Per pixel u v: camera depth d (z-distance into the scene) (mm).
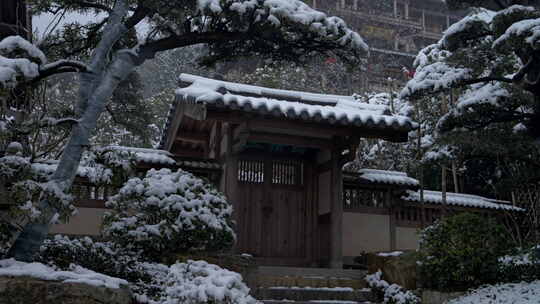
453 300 8688
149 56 8070
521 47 9852
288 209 12461
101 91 7441
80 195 11258
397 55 29312
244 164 12383
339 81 25062
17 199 6312
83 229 11422
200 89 10977
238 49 8844
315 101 12867
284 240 12250
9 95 6445
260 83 21891
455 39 11672
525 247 12203
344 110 11438
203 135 14281
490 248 9188
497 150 11664
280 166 12672
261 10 7809
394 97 20312
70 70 7465
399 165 18875
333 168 11898
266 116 10781
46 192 6594
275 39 8398
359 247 13117
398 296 9172
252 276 8820
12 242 6902
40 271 6227
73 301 6137
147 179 9266
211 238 8805
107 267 7973
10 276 6004
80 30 8562
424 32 37438
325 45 8523
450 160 12562
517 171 13766
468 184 18203
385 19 33500
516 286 8719
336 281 9984
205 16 7863
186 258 8547
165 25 7863
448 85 11508
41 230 6848
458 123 11977
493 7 14414
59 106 9109
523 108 12383
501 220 15430
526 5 11586
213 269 6141
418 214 14539
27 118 7344
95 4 8070
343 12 30875
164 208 8812
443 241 9234
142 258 8859
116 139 21969
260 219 12188
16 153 7254
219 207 9344
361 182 13141
